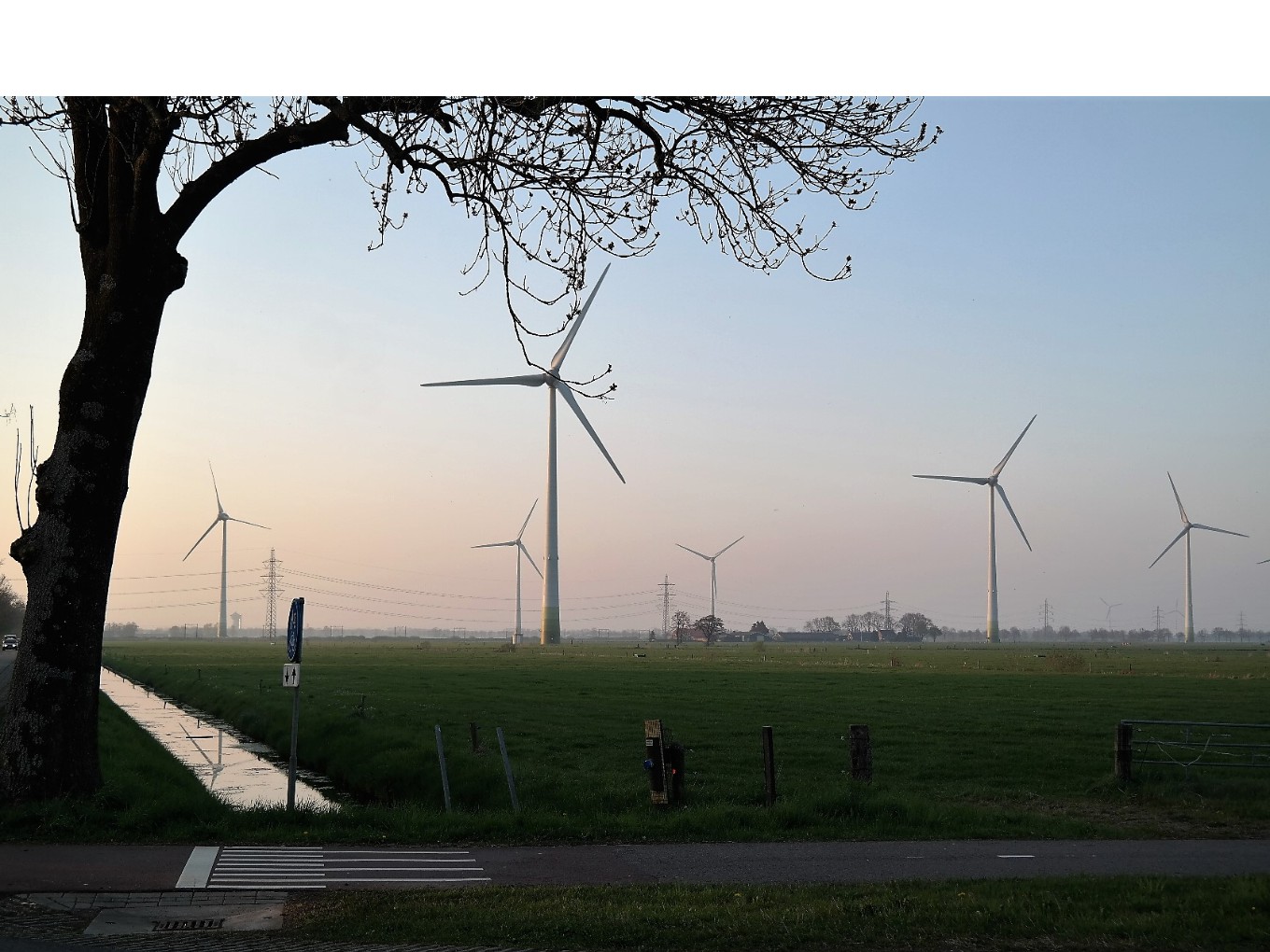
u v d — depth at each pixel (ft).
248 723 136.56
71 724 51.06
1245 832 55.88
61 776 50.55
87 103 51.49
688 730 113.60
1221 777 75.46
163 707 177.68
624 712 136.36
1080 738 105.09
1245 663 335.47
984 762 87.61
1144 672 259.60
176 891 38.04
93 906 35.81
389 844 48.88
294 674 57.52
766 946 31.55
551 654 418.10
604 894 38.04
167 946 30.58
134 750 88.58
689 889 39.24
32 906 35.42
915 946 31.68
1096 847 50.16
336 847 47.93
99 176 52.60
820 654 448.24
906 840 51.72
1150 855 48.21
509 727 116.67
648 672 250.57
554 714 133.59
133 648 552.41
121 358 51.90
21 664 50.88
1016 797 69.56
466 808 71.31
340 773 94.48
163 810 51.57
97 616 52.21
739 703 152.15
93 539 51.70
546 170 54.70
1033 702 152.66
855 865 45.09
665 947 31.48
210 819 52.01
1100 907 35.70
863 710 139.03
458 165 53.88
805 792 64.39
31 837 46.39
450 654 416.87
